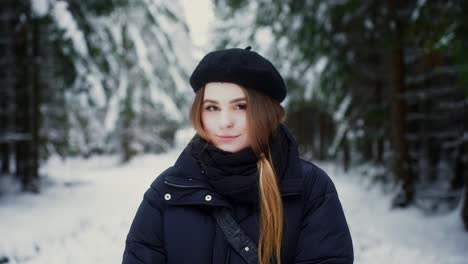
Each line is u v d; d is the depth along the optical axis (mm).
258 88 1075
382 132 8359
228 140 1080
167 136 27969
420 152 8656
